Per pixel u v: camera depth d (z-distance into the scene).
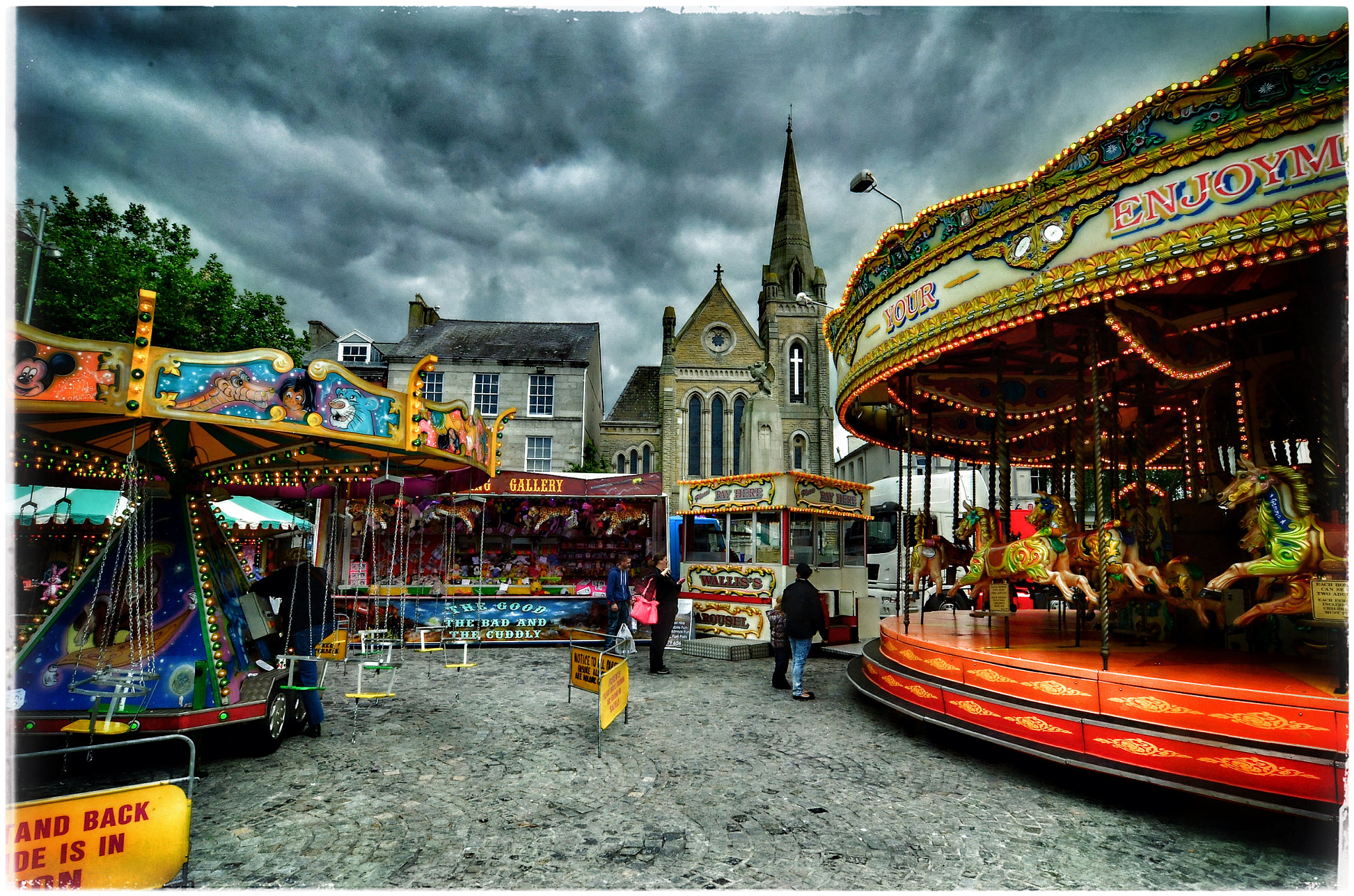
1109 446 9.69
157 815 3.01
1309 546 4.57
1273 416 6.54
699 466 41.12
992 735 5.10
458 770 5.05
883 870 3.53
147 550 5.50
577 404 30.30
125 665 5.11
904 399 8.44
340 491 10.88
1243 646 6.18
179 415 4.45
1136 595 6.04
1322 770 3.65
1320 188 3.64
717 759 5.39
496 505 13.57
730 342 42.91
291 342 20.20
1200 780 4.04
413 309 34.94
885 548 19.77
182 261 17.02
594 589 12.62
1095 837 3.96
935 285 5.84
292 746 5.63
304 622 6.05
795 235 50.59
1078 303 4.71
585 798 4.54
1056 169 4.82
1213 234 3.99
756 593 11.08
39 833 2.73
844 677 9.08
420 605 11.88
